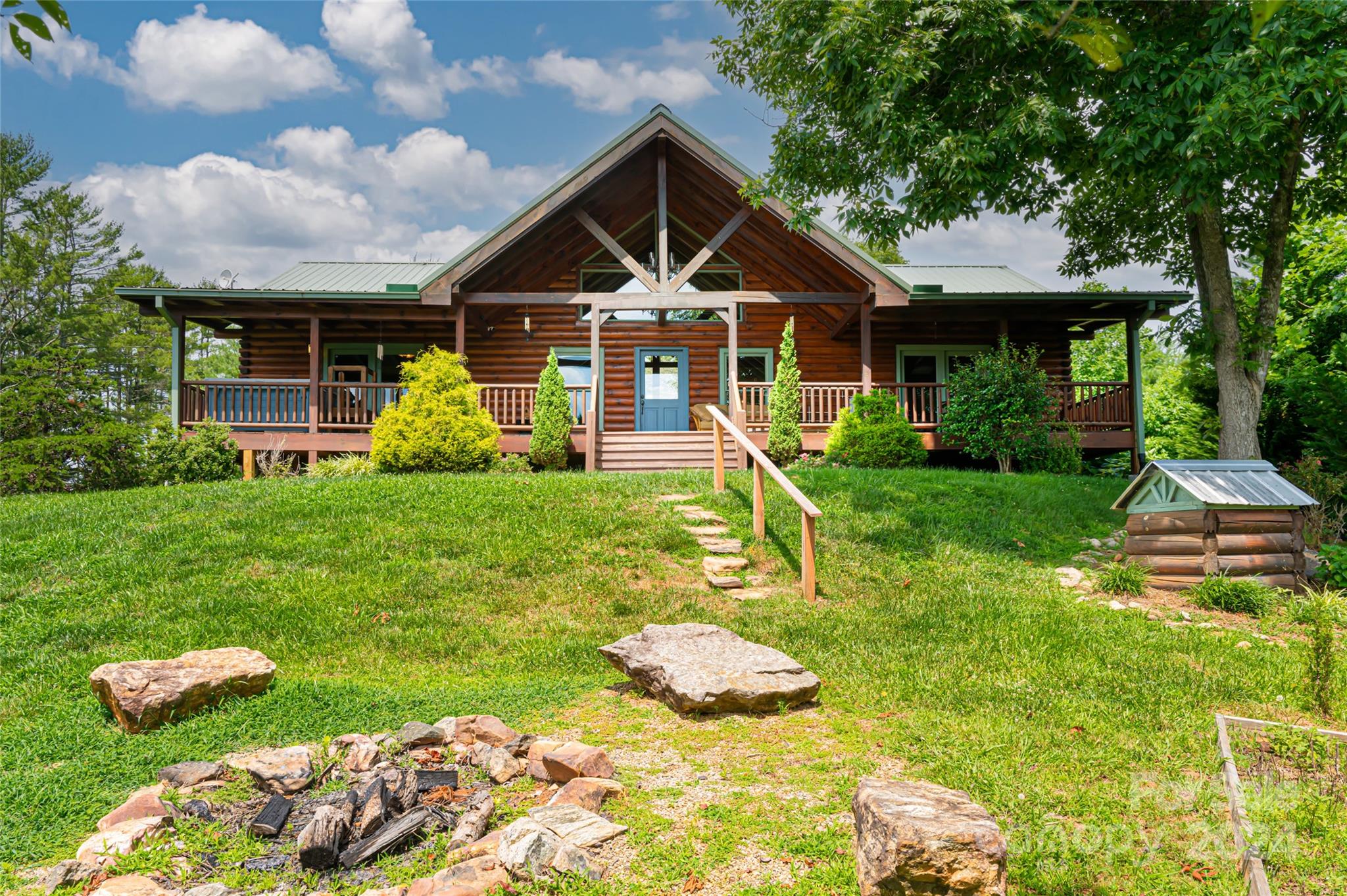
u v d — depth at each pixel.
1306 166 12.23
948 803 3.17
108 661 6.22
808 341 19.62
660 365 19.53
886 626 6.99
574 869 3.19
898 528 9.69
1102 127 9.89
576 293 16.45
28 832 3.71
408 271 20.42
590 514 9.78
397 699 5.40
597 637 6.77
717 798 3.90
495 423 14.98
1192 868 3.30
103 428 14.43
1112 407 17.05
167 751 4.61
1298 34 8.23
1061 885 3.15
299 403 16.27
